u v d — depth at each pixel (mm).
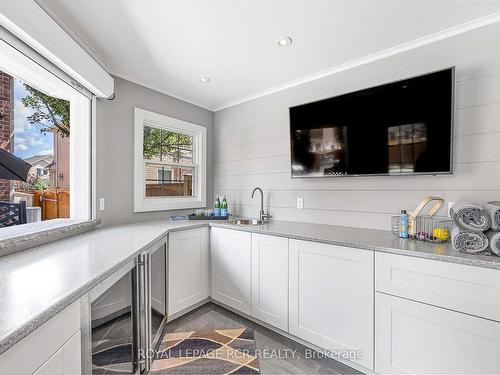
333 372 1645
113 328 1291
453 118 1647
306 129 2375
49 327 812
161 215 2842
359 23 1678
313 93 2482
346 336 1642
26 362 719
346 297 1640
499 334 1165
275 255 2010
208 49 1989
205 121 3348
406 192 1945
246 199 3068
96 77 1887
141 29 1727
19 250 1429
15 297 857
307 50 2012
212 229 2514
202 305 2533
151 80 2555
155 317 1897
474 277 1223
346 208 2260
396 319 1452
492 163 1612
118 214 2414
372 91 1976
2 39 1237
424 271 1359
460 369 1261
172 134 3070
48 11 1511
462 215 1391
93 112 2139
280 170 2740
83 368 1002
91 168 2139
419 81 1755
